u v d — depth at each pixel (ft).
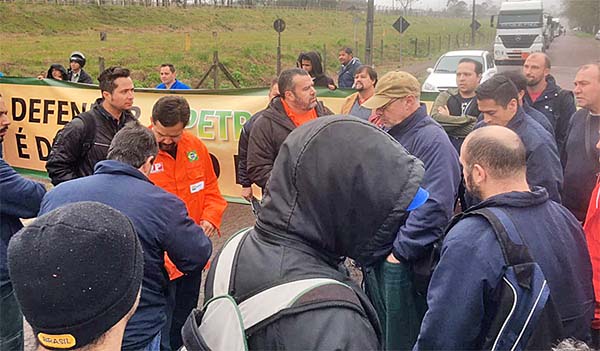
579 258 6.76
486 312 6.33
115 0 139.54
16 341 9.57
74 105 19.79
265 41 110.32
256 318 4.05
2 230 9.17
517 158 6.79
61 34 104.88
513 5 80.94
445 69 53.93
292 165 4.38
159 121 10.64
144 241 7.54
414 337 9.28
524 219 6.48
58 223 3.58
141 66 67.72
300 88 12.35
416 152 9.41
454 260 6.40
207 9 157.48
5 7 107.96
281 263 4.26
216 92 17.76
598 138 11.52
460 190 10.97
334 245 4.43
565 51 112.57
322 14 188.65
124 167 7.86
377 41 129.80
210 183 12.00
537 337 6.14
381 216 4.27
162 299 8.12
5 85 20.51
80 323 3.47
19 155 20.94
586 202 11.80
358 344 3.88
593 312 6.98
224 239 17.47
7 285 9.25
